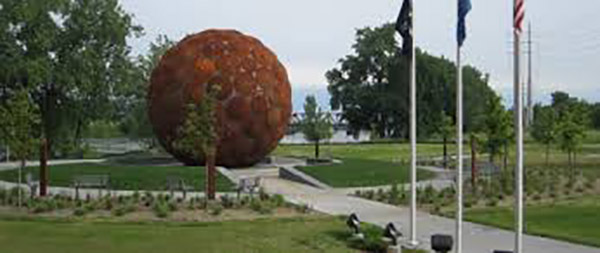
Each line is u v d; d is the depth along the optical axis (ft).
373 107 252.42
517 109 32.32
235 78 101.65
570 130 109.50
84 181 77.00
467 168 121.19
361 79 261.65
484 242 50.44
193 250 45.88
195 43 104.99
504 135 100.12
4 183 95.35
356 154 173.68
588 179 98.78
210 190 71.51
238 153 104.17
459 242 40.81
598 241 50.37
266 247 47.32
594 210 67.77
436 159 150.20
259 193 76.28
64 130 158.71
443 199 77.15
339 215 63.98
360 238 48.93
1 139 71.67
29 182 75.10
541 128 135.54
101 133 265.34
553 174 105.70
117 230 53.83
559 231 55.47
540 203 73.97
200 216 62.03
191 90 100.37
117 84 150.30
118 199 71.72
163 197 71.10
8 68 134.82
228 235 52.13
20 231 52.39
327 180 96.48
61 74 141.79
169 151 108.06
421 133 242.99
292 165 114.83
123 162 117.50
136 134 168.66
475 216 64.18
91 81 146.00
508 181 91.50
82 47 147.54
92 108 154.61
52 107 154.30
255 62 104.58
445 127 141.28
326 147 201.26
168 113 102.58
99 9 146.61
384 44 254.27
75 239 49.21
